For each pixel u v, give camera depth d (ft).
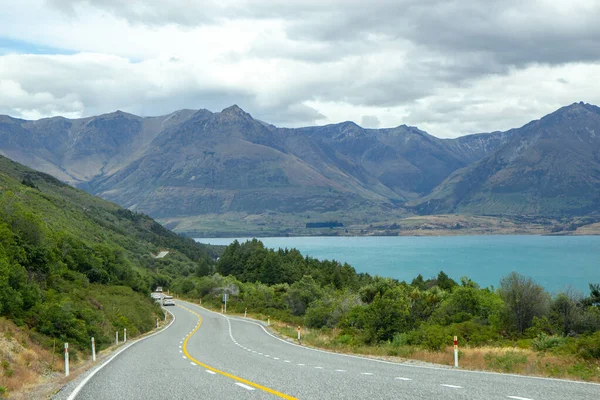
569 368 56.59
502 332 147.84
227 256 493.77
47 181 629.92
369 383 47.34
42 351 83.56
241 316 251.39
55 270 173.06
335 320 186.91
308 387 45.39
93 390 48.26
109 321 149.07
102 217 578.66
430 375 53.72
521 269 652.07
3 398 45.73
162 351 98.02
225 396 42.11
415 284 331.57
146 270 422.00
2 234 141.90
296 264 466.70
